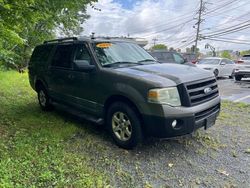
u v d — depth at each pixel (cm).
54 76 615
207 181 363
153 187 346
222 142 496
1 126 559
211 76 482
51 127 557
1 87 1041
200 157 433
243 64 1541
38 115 651
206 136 523
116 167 396
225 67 1805
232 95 1055
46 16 646
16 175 355
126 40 600
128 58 531
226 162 418
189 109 413
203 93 446
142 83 419
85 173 372
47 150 438
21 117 630
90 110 522
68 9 722
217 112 487
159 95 402
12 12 534
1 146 446
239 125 602
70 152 439
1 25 524
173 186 350
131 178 366
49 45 675
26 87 1073
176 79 420
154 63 529
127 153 443
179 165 406
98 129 552
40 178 352
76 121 602
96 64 496
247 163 415
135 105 427
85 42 541
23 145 449
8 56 1251
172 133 407
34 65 712
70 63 565
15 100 816
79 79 531
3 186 321
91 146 467
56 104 632
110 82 464
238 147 475
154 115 406
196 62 1895
